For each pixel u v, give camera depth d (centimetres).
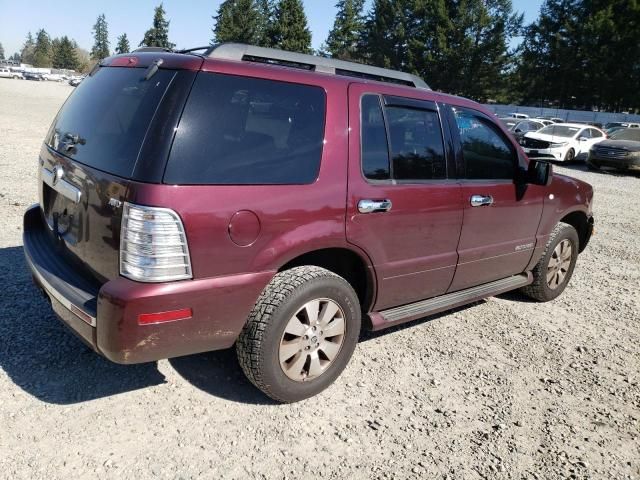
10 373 326
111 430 286
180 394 324
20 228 611
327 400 334
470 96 6525
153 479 255
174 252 259
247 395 330
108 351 261
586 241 593
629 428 338
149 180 254
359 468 277
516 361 412
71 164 308
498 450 304
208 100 273
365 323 368
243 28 7744
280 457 279
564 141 2002
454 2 6450
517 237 469
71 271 314
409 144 366
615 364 423
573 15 6141
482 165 424
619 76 5650
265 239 288
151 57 298
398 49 6906
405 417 325
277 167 294
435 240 386
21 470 252
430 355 407
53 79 8288
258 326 293
